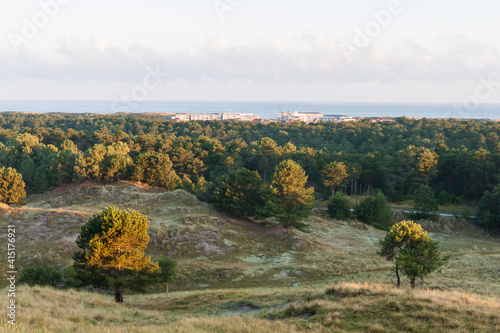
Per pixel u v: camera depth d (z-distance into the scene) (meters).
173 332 15.08
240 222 58.91
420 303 16.83
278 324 16.30
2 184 64.44
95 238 24.14
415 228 27.67
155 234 48.28
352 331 14.80
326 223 70.25
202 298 27.39
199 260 45.19
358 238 63.72
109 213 25.14
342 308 17.25
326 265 44.81
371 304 17.33
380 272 40.66
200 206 65.00
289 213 55.97
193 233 50.41
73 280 29.44
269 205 55.94
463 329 14.27
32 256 39.34
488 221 69.62
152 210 63.06
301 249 51.94
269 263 46.06
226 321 17.16
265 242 53.31
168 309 25.27
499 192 69.94
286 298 22.97
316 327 15.33
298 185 56.09
